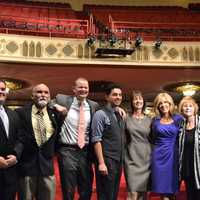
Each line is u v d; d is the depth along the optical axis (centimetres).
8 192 274
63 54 816
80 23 955
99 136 293
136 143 307
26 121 284
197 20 1073
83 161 292
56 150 297
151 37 906
